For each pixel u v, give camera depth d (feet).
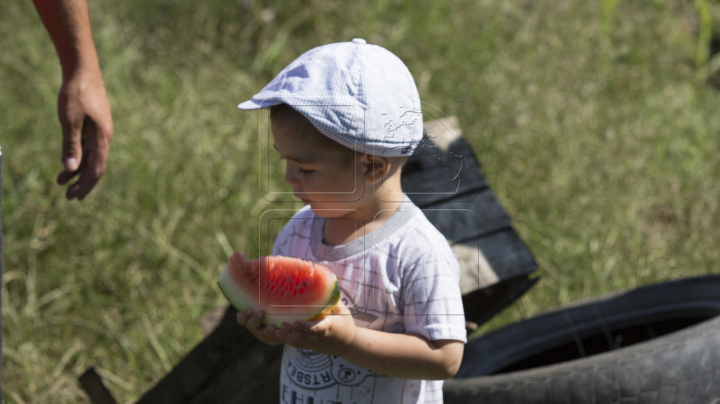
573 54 16.33
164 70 15.28
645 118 14.26
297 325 3.92
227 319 6.32
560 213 11.35
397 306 4.31
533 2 18.07
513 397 5.85
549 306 9.58
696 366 5.62
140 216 11.14
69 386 8.11
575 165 12.28
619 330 7.75
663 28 18.06
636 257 10.22
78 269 10.27
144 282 10.04
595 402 5.61
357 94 4.06
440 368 4.20
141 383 8.38
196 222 11.00
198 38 16.76
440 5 17.63
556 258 10.32
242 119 13.43
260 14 17.02
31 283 9.51
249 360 6.45
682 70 16.90
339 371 4.56
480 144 12.77
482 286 5.88
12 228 10.61
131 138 12.55
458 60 15.57
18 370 8.13
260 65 15.61
